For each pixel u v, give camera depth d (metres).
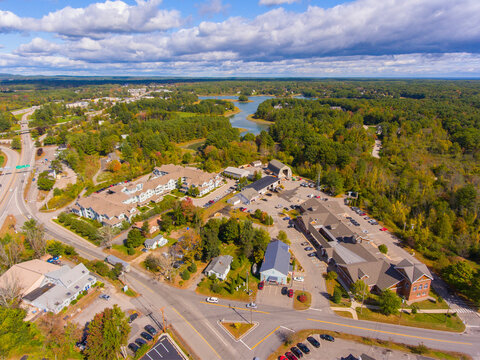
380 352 61.12
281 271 80.75
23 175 167.62
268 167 179.50
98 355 56.41
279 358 59.41
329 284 82.12
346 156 169.88
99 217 114.38
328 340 63.75
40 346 62.72
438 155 182.25
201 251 91.75
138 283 82.19
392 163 176.62
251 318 70.19
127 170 169.12
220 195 141.62
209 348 62.22
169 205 125.31
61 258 93.50
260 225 113.44
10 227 114.38
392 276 78.44
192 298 76.88
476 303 73.38
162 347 62.03
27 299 74.38
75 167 175.38
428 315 71.38
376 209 122.06
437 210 115.81
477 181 136.50
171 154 198.00
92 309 72.88
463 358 59.97
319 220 111.31
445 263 86.81
